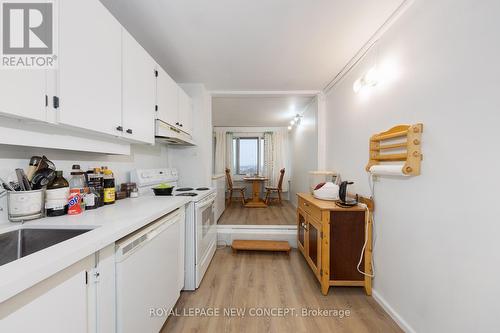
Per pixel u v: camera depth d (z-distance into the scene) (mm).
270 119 5105
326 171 2752
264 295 1784
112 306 857
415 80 1331
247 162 6312
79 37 961
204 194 2107
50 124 882
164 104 1874
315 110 3113
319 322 1476
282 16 1495
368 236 1778
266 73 2432
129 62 1356
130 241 956
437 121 1166
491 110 903
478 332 951
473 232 974
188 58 2096
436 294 1167
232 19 1526
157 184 2256
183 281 1776
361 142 2010
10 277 490
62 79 879
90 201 1264
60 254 620
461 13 1033
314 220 2006
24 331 535
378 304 1675
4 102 694
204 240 2135
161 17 1502
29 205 973
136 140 1465
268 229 3012
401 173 1332
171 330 1391
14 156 1028
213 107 4043
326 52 1973
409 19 1386
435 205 1174
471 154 984
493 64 896
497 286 881
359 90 2039
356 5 1392
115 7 1393
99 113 1088
